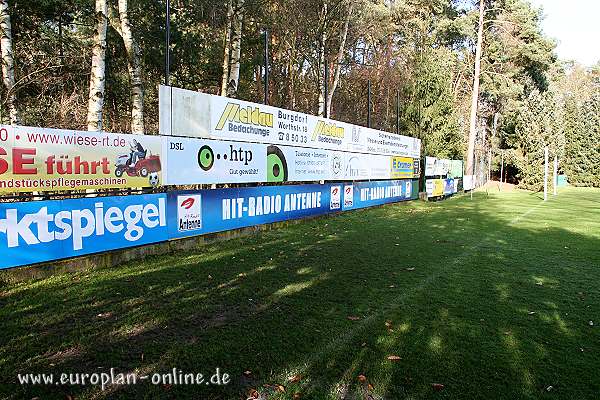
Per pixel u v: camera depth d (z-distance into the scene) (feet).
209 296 16.71
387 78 91.15
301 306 15.83
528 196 86.38
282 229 34.35
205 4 53.16
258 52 66.39
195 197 26.20
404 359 11.64
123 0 33.30
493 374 10.93
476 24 109.50
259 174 31.94
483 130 132.05
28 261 17.51
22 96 40.91
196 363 11.16
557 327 14.33
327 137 41.52
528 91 127.34
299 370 10.93
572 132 145.59
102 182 20.36
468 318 14.97
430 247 28.35
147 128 53.67
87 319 13.98
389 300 16.79
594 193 103.09
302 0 66.03
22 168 17.17
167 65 25.03
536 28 119.75
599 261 24.99
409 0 102.27
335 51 78.23
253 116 30.91
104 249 20.70
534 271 22.27
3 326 13.20
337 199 44.55
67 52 45.80
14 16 39.81
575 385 10.50
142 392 9.71
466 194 90.74
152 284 18.08
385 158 55.98
